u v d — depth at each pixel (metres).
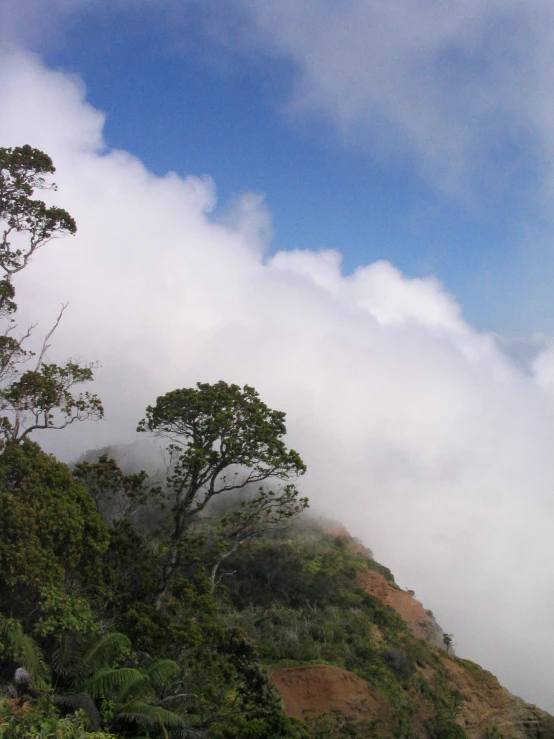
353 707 31.36
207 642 22.91
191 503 30.64
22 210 26.62
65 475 21.78
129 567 25.11
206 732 18.47
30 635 18.14
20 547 18.27
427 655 42.62
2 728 12.52
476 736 38.75
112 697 16.84
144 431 31.14
